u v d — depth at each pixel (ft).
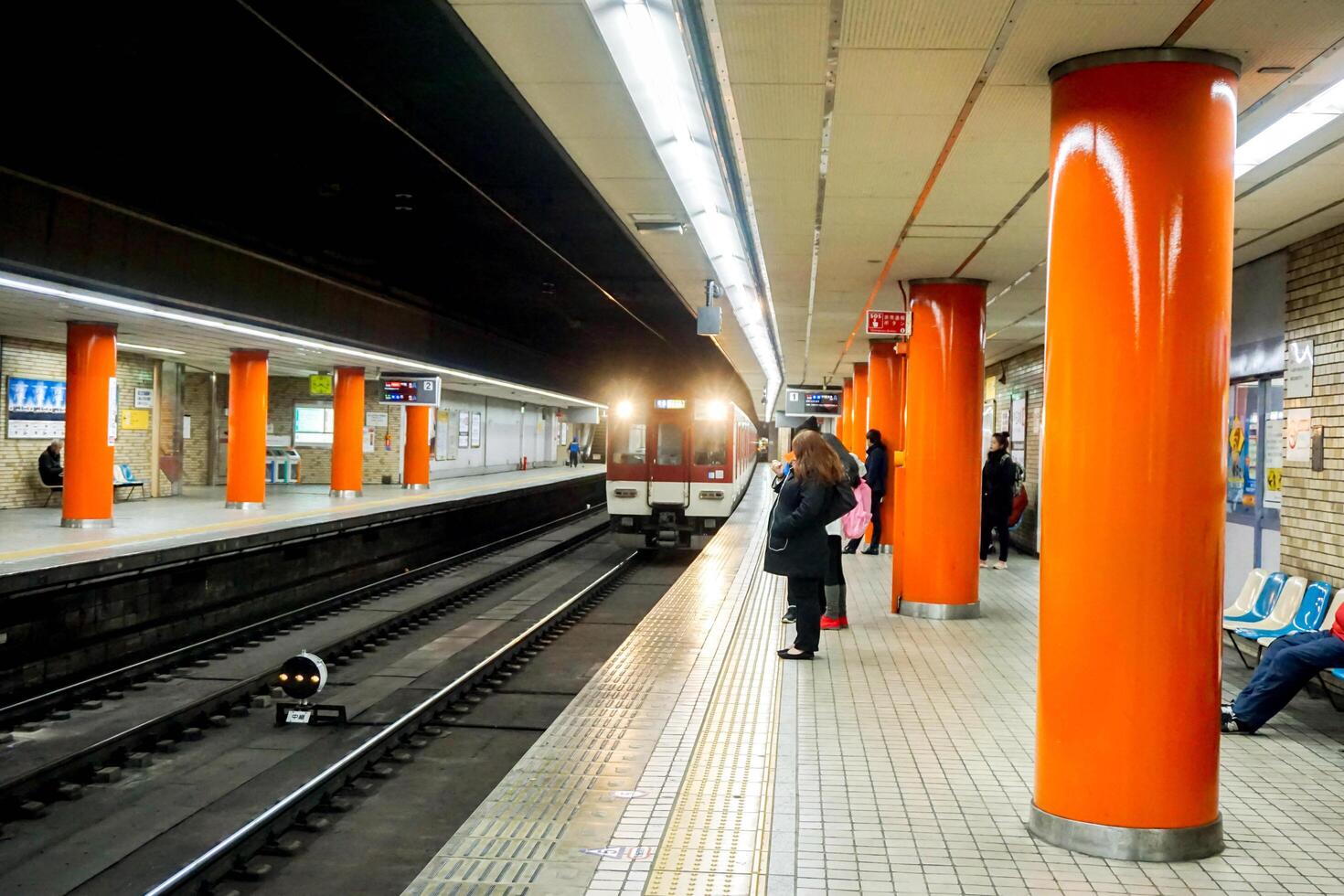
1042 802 14.76
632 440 65.57
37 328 58.54
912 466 34.17
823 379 95.50
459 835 15.96
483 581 55.98
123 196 40.60
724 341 63.98
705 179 25.07
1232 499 31.63
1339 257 24.38
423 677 33.94
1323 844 14.56
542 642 40.37
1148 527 13.71
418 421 98.99
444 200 44.39
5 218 31.35
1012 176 21.24
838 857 14.12
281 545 50.47
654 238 32.12
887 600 37.73
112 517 57.41
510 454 155.74
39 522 55.26
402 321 67.97
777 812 15.92
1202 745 13.94
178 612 41.96
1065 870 13.60
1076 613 14.14
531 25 15.92
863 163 20.59
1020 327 45.55
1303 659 20.10
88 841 20.12
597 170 24.66
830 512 27.09
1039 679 14.88
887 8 13.14
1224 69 13.94
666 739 20.81
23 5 26.45
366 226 49.57
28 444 66.03
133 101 33.27
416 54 28.96
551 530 95.50
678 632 32.30
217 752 26.11
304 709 28.48
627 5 15.21
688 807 16.94
